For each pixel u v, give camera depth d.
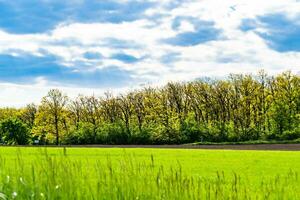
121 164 8.25
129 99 123.62
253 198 9.38
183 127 108.94
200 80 117.81
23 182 7.38
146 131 113.56
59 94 121.81
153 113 116.44
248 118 108.62
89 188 7.91
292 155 46.25
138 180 7.73
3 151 42.16
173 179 7.46
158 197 7.36
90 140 119.62
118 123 119.94
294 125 102.25
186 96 118.81
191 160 38.12
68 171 7.87
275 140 99.19
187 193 7.41
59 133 121.62
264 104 107.56
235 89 111.88
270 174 23.94
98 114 128.62
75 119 129.50
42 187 7.53
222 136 106.12
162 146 82.12
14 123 131.75
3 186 7.51
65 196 7.39
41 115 121.31
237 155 46.56
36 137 130.38
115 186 7.62
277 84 106.38
